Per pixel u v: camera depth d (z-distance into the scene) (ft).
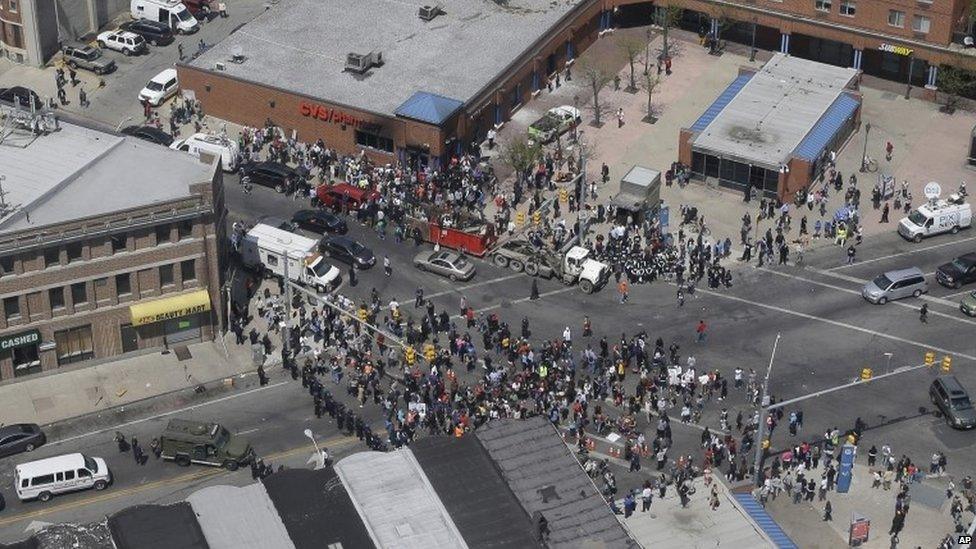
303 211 518.78
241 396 452.35
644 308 490.49
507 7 606.96
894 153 567.59
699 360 468.34
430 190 531.91
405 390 447.01
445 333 474.49
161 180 464.24
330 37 588.50
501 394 444.96
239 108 567.59
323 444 433.89
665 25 607.37
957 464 433.48
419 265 503.61
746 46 627.87
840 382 460.96
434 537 337.93
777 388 458.09
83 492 415.44
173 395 452.76
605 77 590.14
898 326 485.15
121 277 456.04
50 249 442.50
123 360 465.06
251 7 643.86
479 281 500.74
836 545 409.28
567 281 497.46
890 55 606.14
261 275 497.46
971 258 500.74
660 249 508.94
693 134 550.36
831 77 584.81
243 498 347.77
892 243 524.52
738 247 520.42
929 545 408.05
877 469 429.38
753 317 487.61
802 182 537.65
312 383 449.89
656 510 405.18
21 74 595.47
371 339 469.16
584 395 439.63
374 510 344.08
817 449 432.25
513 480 350.64
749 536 396.57
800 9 602.03
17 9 588.50
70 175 458.91
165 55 609.01
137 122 571.69
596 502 346.33
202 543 334.03
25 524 404.36
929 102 596.29
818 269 510.58
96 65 593.42
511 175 552.00
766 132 549.95
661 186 550.36
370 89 556.92
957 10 583.58
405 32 590.96
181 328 469.57
